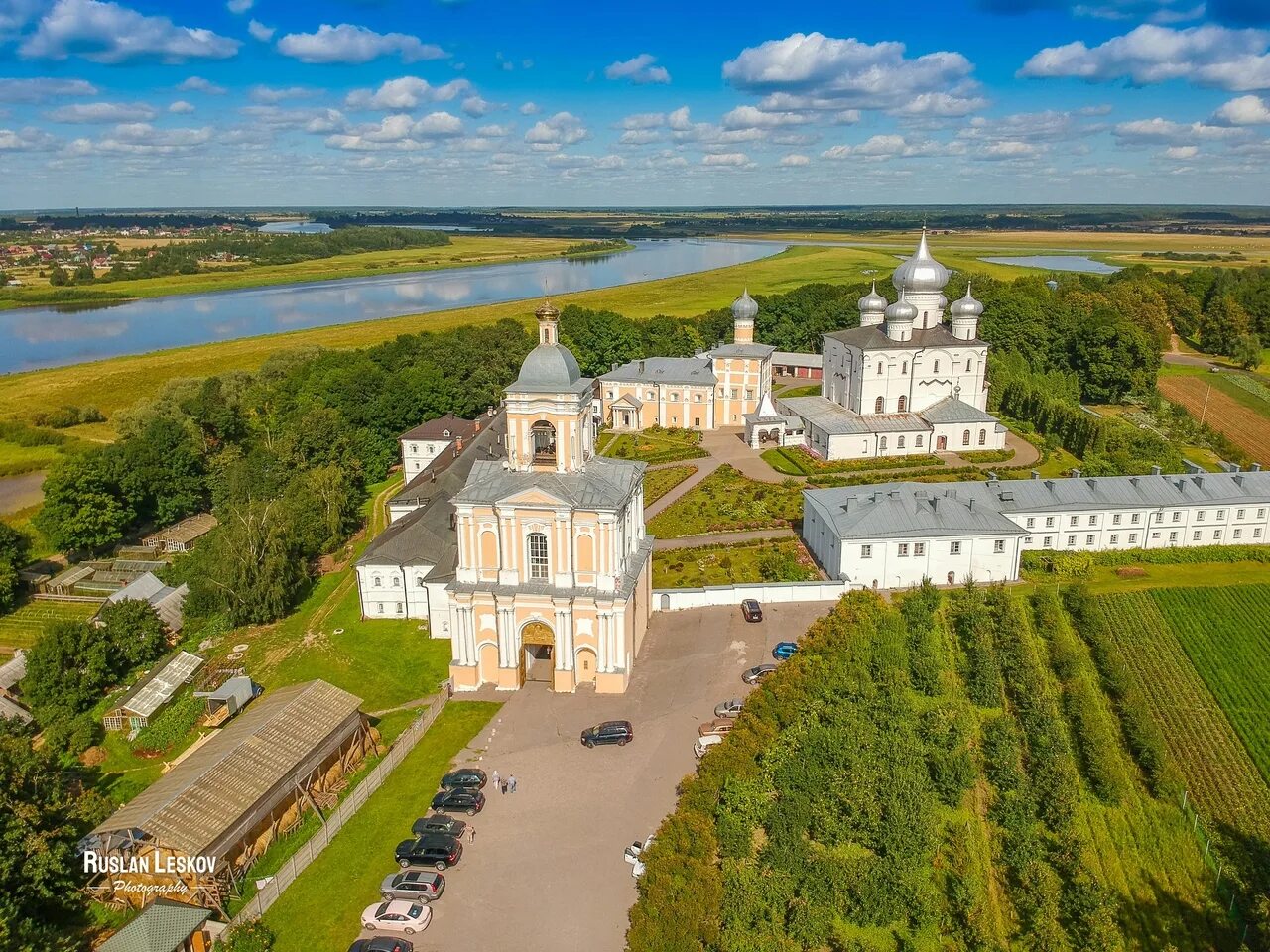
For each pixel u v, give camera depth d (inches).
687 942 2156.7
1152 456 5693.9
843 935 2365.9
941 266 6929.1
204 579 4362.7
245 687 3599.9
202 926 2363.4
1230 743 3161.9
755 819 2662.4
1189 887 2556.6
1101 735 3083.2
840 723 3053.6
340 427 6373.0
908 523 4365.2
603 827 2743.6
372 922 2377.0
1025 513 4574.3
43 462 6953.7
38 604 4729.3
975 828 2775.6
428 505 4690.0
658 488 5940.0
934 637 3818.9
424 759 3110.2
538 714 3358.8
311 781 2910.9
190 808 2524.6
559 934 2349.9
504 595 3440.0
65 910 2476.6
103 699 3750.0
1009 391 7623.0
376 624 4239.7
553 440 3590.1
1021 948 2337.6
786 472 6274.6
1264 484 4805.6
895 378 6732.3
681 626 3998.5
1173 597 4153.5
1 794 2434.8
